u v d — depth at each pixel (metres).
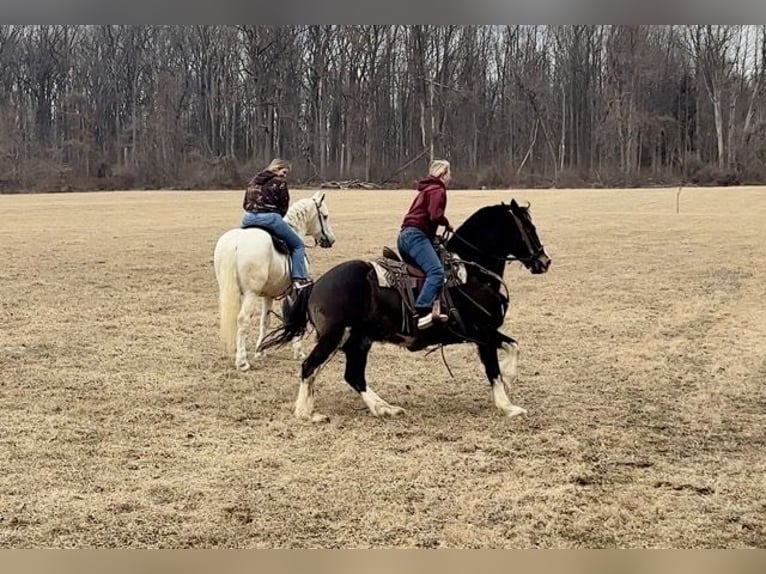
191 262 19.73
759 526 5.42
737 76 61.34
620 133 57.72
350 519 5.51
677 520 5.50
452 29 57.59
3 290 15.62
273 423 7.59
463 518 5.52
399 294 7.45
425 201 7.42
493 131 60.97
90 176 56.91
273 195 9.54
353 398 8.55
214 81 61.06
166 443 7.00
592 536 5.29
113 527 5.38
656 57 60.31
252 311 9.40
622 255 20.94
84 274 17.78
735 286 16.48
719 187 48.22
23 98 62.47
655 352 10.88
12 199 42.56
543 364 10.18
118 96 62.69
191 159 57.94
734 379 9.41
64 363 10.01
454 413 7.98
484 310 7.65
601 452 6.80
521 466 6.44
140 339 11.56
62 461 6.52
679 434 7.34
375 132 58.09
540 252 7.73
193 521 5.46
